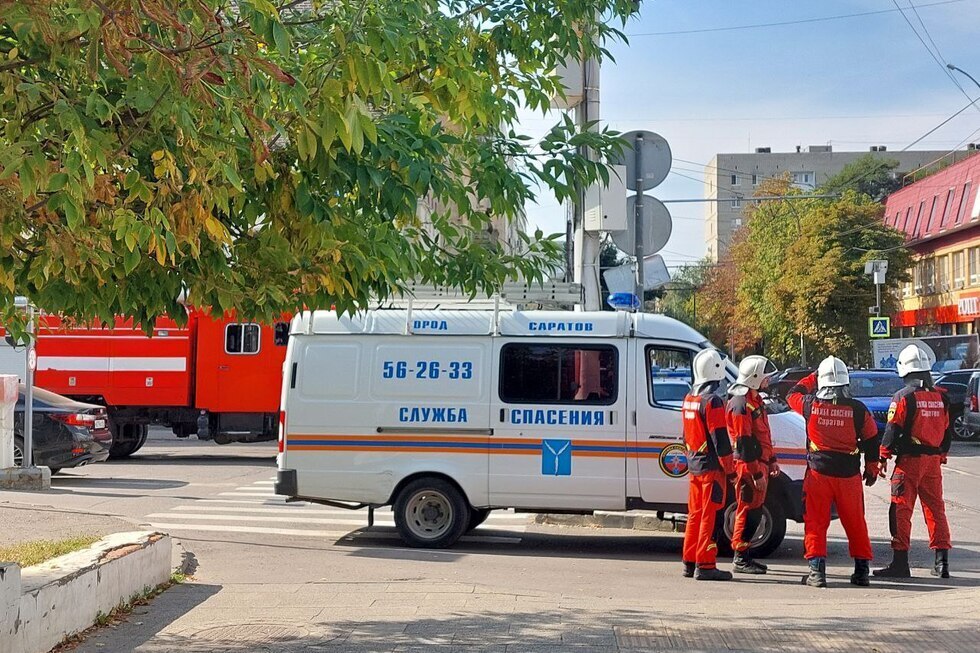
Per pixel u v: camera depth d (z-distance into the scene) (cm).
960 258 5506
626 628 752
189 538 1267
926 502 1023
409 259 682
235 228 666
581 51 759
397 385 1202
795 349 5925
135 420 2308
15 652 614
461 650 685
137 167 593
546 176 724
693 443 1008
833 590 946
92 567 748
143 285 656
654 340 1174
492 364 1191
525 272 785
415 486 1194
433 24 663
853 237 5706
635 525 1358
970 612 807
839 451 962
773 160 15388
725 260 8656
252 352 2281
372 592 901
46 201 529
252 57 517
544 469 1172
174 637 720
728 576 998
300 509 1529
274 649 687
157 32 559
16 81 529
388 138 634
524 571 1044
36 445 1795
